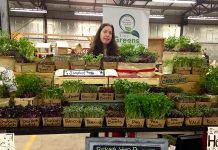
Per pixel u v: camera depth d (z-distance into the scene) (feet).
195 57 9.68
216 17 43.14
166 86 8.83
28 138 15.48
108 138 5.81
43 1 39.55
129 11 12.23
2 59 8.18
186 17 47.01
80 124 6.19
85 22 46.39
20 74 8.00
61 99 7.47
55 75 8.46
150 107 6.26
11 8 37.93
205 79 9.06
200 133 8.27
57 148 14.11
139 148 5.78
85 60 8.86
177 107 7.29
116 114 6.31
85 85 8.21
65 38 46.01
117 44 11.53
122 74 8.97
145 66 9.03
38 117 6.07
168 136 9.16
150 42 21.75
